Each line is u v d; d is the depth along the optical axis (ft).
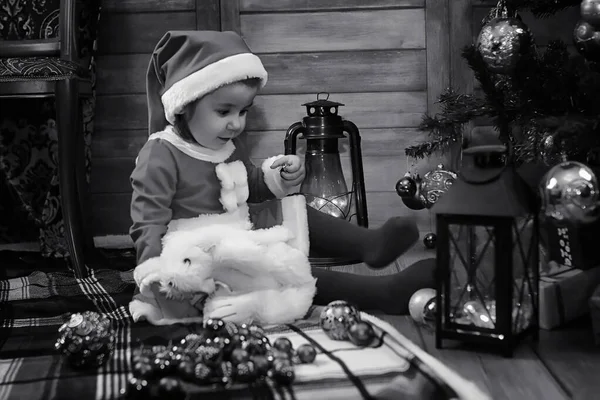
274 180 5.46
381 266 4.95
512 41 5.75
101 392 3.63
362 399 3.48
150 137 5.08
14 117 7.97
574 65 5.79
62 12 6.96
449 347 4.33
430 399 3.45
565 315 4.74
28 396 3.62
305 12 8.06
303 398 3.48
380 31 8.07
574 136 4.87
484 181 4.13
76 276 6.56
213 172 5.02
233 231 4.61
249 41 8.09
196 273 4.43
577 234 4.75
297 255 4.71
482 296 4.25
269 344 3.92
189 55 4.88
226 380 3.59
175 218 4.97
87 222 7.68
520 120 5.92
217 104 4.84
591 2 5.05
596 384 3.72
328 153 7.33
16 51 6.99
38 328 4.94
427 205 6.98
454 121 6.56
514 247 4.21
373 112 8.16
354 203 7.82
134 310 4.81
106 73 8.17
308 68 8.11
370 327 4.15
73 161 6.68
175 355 3.67
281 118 8.17
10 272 6.92
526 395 3.60
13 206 8.33
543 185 4.28
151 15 8.12
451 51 8.06
